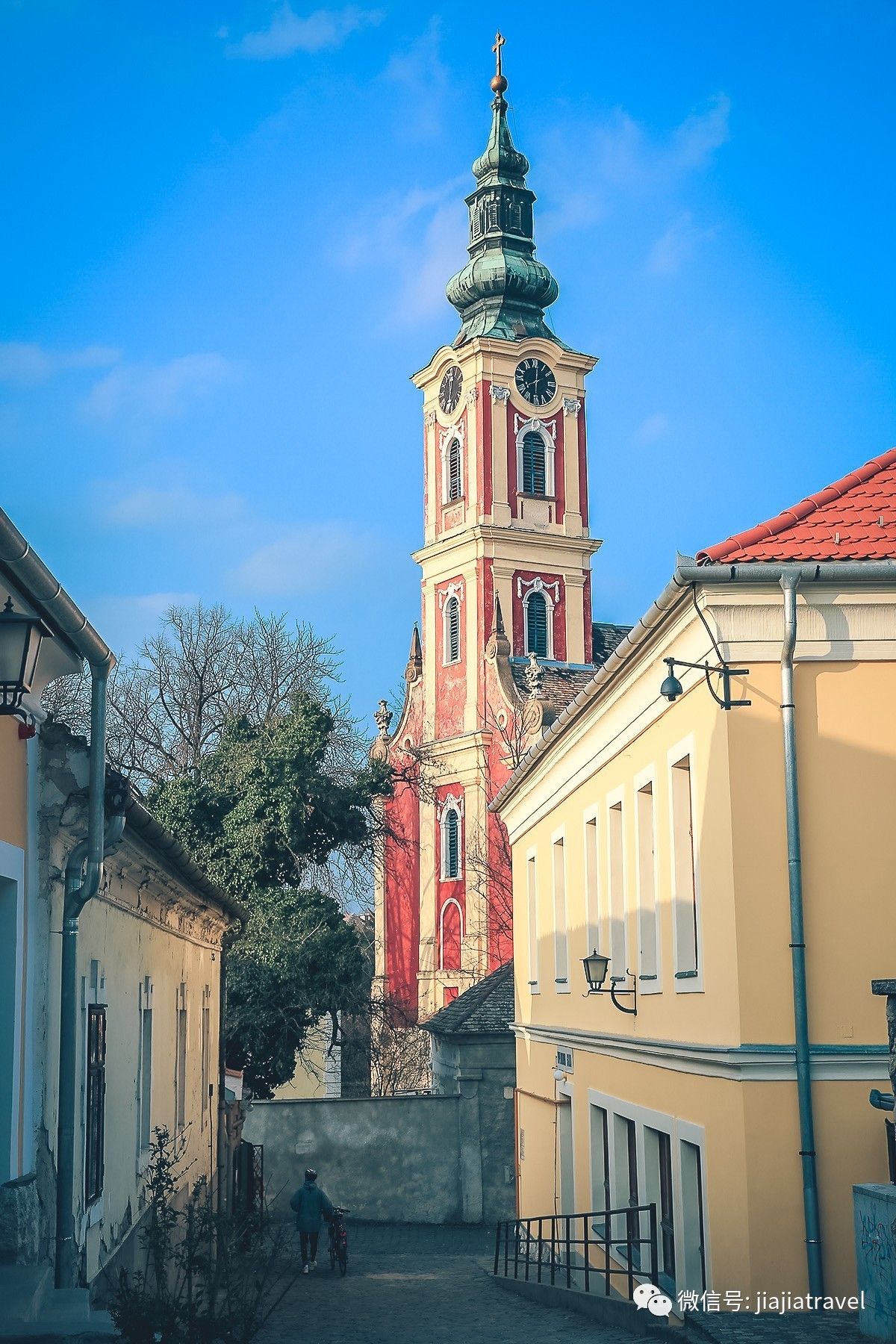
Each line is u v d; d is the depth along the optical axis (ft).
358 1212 103.96
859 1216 33.42
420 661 213.66
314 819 107.14
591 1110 60.23
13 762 31.12
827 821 39.29
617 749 53.57
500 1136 105.29
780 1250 37.35
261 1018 99.66
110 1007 39.99
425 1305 59.31
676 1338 37.09
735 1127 38.52
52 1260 32.17
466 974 177.99
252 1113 104.37
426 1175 104.63
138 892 44.83
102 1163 38.14
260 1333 47.67
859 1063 37.88
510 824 85.97
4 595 28.32
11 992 30.78
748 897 38.86
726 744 39.50
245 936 100.22
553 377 214.69
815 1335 33.01
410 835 205.46
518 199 224.33
